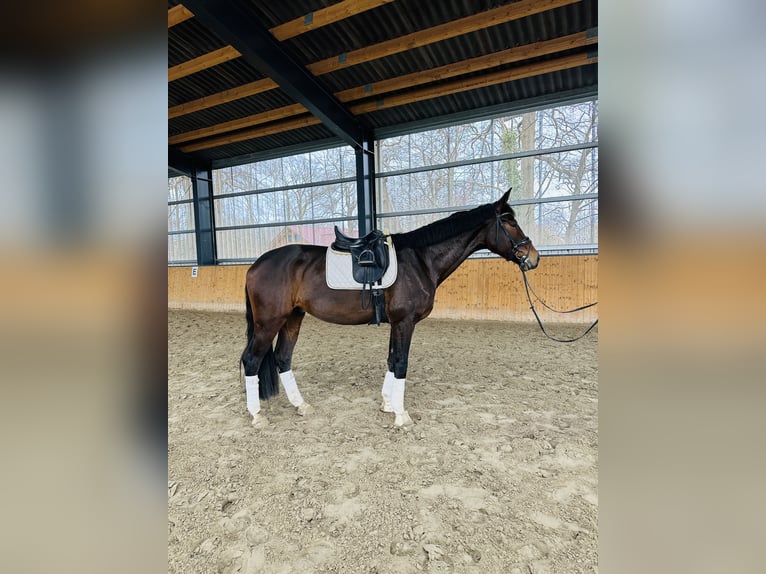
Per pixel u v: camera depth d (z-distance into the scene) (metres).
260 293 2.08
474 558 1.09
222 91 5.92
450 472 1.54
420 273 2.09
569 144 5.71
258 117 6.62
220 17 4.03
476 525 1.23
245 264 7.52
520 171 6.02
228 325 5.75
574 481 1.47
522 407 2.23
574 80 5.38
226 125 6.87
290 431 1.97
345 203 7.34
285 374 2.24
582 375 2.88
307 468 1.59
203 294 7.66
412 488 1.43
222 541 1.18
